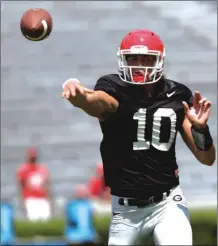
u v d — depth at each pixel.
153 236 16.58
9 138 53.75
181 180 51.34
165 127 16.42
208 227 36.91
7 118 54.75
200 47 58.25
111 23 59.19
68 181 51.56
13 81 56.25
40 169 43.78
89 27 58.97
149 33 16.64
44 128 54.38
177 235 16.06
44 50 57.69
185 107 16.11
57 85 56.28
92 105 15.66
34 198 43.31
